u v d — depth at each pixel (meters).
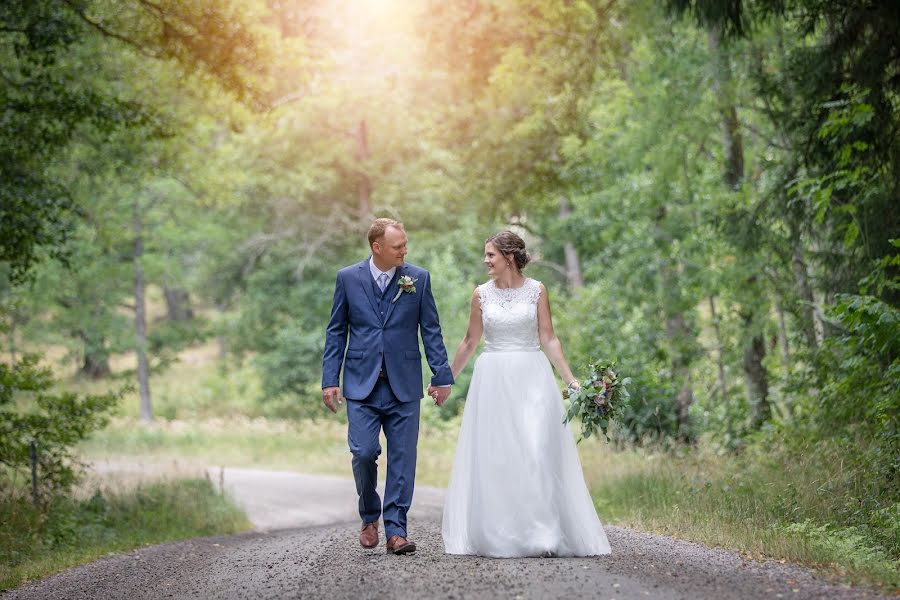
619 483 16.36
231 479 29.58
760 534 9.87
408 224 50.34
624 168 30.31
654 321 29.67
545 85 30.34
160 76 27.14
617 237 33.59
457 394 42.69
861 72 14.91
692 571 7.89
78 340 54.62
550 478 9.41
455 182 46.28
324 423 44.50
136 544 14.51
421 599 6.88
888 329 11.98
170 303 71.25
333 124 47.16
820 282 17.25
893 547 9.48
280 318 54.81
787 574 7.77
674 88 25.03
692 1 17.02
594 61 28.42
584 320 32.09
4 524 14.37
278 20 27.95
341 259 52.16
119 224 45.53
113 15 21.78
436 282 42.72
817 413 17.20
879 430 13.12
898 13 14.71
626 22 27.83
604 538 9.36
